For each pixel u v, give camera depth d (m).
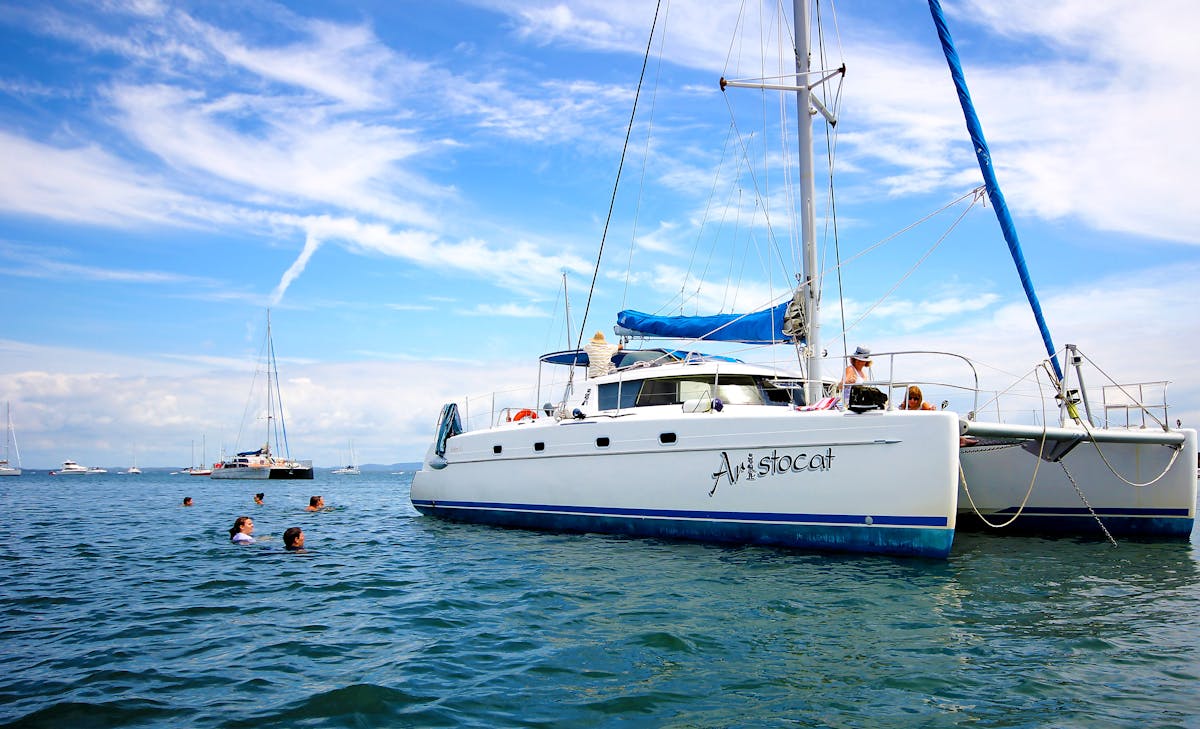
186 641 5.81
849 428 8.58
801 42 11.02
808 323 10.80
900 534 8.31
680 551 9.36
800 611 6.44
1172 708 4.20
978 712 4.15
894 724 3.98
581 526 10.98
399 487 49.19
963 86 9.89
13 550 11.50
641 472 10.24
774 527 9.12
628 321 12.99
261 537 13.09
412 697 4.44
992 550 9.87
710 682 4.68
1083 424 9.63
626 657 5.21
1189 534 10.27
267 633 6.04
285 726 4.02
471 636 5.84
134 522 17.20
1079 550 9.83
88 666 5.13
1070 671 4.86
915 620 6.15
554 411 13.21
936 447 8.07
